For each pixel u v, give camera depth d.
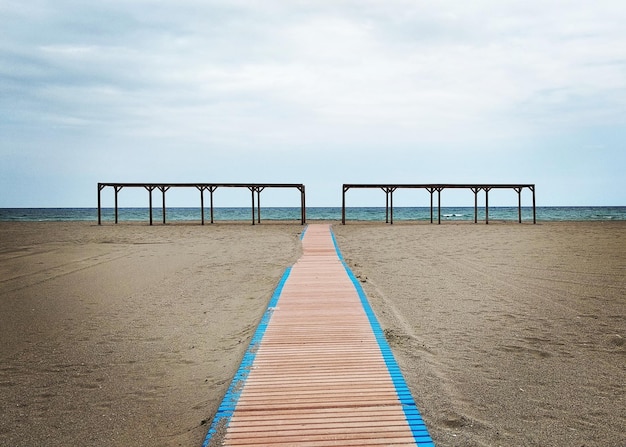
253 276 10.55
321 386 3.90
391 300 7.86
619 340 5.57
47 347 5.65
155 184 33.78
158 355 5.32
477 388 4.11
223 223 35.38
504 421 3.48
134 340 5.90
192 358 5.20
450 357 4.96
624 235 21.41
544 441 3.18
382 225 31.53
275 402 3.59
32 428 3.58
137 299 8.27
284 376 4.12
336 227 29.00
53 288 9.27
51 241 19.52
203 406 3.90
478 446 3.08
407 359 4.82
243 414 3.40
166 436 3.40
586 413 3.64
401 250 15.77
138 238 20.97
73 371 4.84
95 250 15.97
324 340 5.19
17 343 5.82
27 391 4.32
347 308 6.69
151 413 3.81
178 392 4.25
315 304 6.95
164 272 11.20
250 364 4.43
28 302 8.06
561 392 4.04
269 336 5.34
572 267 11.40
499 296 8.16
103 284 9.69
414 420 3.30
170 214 77.56
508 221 39.62
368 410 3.45
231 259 13.44
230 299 8.21
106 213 83.38
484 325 6.29
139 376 4.67
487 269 11.34
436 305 7.48
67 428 3.57
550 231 24.81
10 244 18.17
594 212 77.94
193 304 7.86
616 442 3.18
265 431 3.15
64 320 6.89
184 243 18.45
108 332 6.26
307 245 16.36
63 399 4.12
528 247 16.27
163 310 7.46
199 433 3.38
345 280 9.00
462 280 9.82
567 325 6.27
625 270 10.81
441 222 36.84
